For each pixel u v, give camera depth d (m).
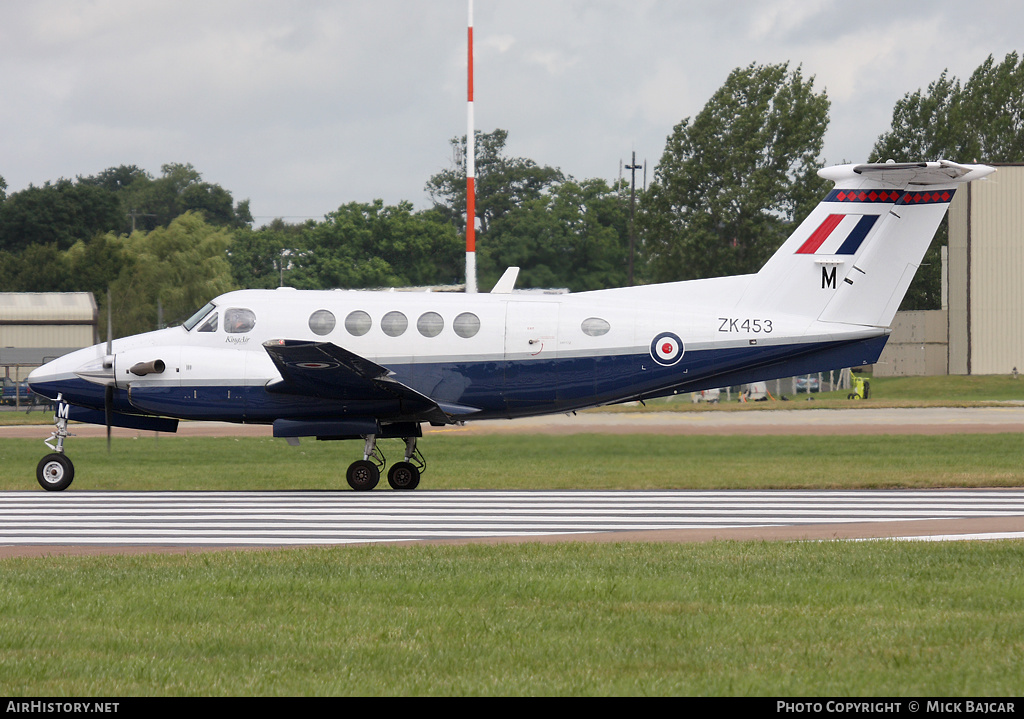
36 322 191.00
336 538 46.28
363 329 67.44
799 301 67.62
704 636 27.25
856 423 117.25
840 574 34.84
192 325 68.88
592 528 48.97
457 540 45.69
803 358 67.81
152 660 25.14
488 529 48.81
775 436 97.25
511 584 33.22
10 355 181.50
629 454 87.00
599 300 68.56
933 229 66.50
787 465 79.00
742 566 36.28
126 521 51.72
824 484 67.06
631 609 30.22
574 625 28.41
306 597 31.75
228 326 68.06
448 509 56.09
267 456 90.25
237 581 33.94
